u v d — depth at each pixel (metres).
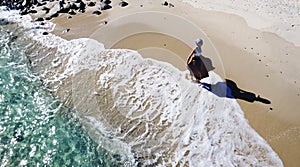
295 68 15.76
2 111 14.88
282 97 14.62
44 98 15.42
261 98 14.61
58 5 20.33
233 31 17.75
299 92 14.77
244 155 12.88
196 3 19.88
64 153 13.36
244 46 16.88
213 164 12.70
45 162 13.08
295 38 17.25
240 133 13.52
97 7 20.08
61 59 17.17
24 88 15.87
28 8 20.50
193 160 12.89
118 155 13.23
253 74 15.54
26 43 18.25
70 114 14.73
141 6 19.83
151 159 13.05
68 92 15.59
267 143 13.15
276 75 15.48
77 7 20.11
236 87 15.05
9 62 17.20
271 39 17.22
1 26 19.33
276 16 18.61
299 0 19.88
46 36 18.50
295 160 12.59
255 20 18.39
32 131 14.13
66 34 18.50
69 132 14.09
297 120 13.80
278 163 12.54
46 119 14.58
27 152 13.40
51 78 16.30
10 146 13.59
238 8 19.30
